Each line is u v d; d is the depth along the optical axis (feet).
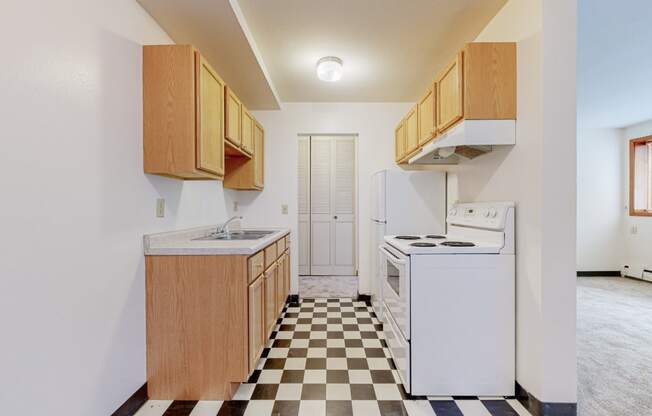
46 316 3.55
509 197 5.72
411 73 8.98
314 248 15.62
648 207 14.10
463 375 5.50
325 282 14.21
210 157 5.91
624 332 8.39
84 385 4.09
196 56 5.40
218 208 9.21
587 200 14.93
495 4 5.90
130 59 5.02
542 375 4.87
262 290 6.48
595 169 14.88
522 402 5.33
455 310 5.50
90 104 4.20
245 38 6.43
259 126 10.30
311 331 8.41
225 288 5.39
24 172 3.31
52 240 3.63
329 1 5.78
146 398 5.37
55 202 3.67
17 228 3.24
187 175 6.11
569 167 4.81
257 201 11.25
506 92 5.46
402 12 6.14
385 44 7.39
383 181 9.46
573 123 4.81
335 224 15.57
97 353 4.31
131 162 5.03
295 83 9.68
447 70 6.26
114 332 4.64
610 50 7.78
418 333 5.50
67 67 3.84
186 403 5.31
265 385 5.82
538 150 4.90
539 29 4.86
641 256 14.11
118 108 4.75
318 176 15.53
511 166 5.64
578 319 9.40
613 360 6.82
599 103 11.53
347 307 10.57
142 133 5.30
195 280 5.40
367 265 11.44
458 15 6.24
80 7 4.03
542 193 4.85
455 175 8.80
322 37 7.04
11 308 3.18
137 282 5.20
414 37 7.08
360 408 5.17
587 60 8.31
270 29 6.70
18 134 3.25
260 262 6.38
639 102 11.44
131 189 5.05
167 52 5.28
